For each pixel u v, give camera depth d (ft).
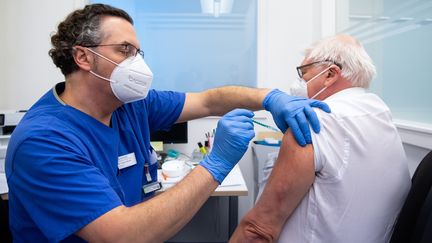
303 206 2.50
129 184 3.01
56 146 2.06
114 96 2.67
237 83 7.47
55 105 2.53
